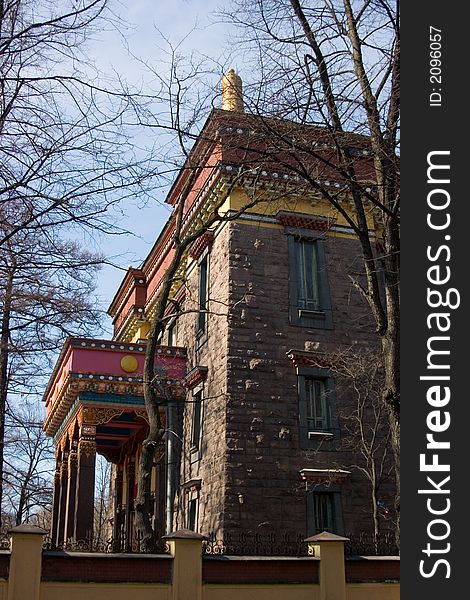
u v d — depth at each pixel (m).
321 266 23.11
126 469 32.06
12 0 11.64
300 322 22.31
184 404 24.45
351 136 14.34
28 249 12.59
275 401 21.27
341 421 21.67
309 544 13.57
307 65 14.02
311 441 21.20
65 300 15.72
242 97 15.70
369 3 14.00
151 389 17.66
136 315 33.25
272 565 12.77
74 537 21.62
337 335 22.58
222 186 22.64
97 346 23.56
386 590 13.25
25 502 41.38
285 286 22.56
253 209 22.88
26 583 11.18
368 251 13.82
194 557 12.26
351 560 13.31
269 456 20.64
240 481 20.14
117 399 23.50
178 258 19.25
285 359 21.81
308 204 23.39
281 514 20.16
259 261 22.50
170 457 23.83
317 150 14.42
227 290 21.92
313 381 22.16
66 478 26.80
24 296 14.81
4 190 11.74
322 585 12.86
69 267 13.02
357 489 21.08
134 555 12.01
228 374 21.12
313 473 20.64
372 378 21.62
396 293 13.35
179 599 11.91
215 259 23.66
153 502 25.75
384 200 13.66
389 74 13.82
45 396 29.97
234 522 19.67
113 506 35.06
